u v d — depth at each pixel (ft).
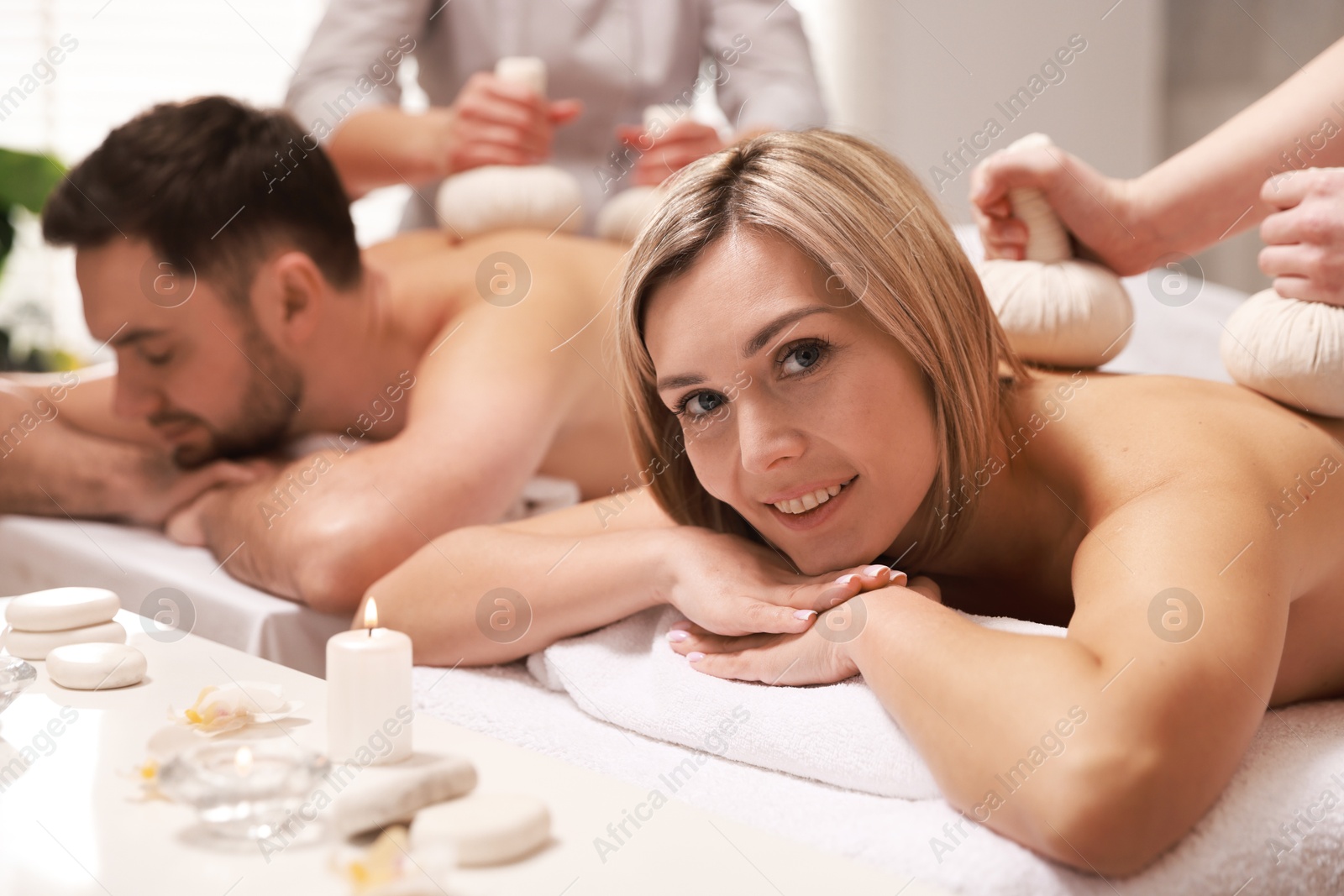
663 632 2.78
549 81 5.69
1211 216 3.25
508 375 4.09
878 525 2.47
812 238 2.30
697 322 2.36
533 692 2.88
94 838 1.69
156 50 7.36
